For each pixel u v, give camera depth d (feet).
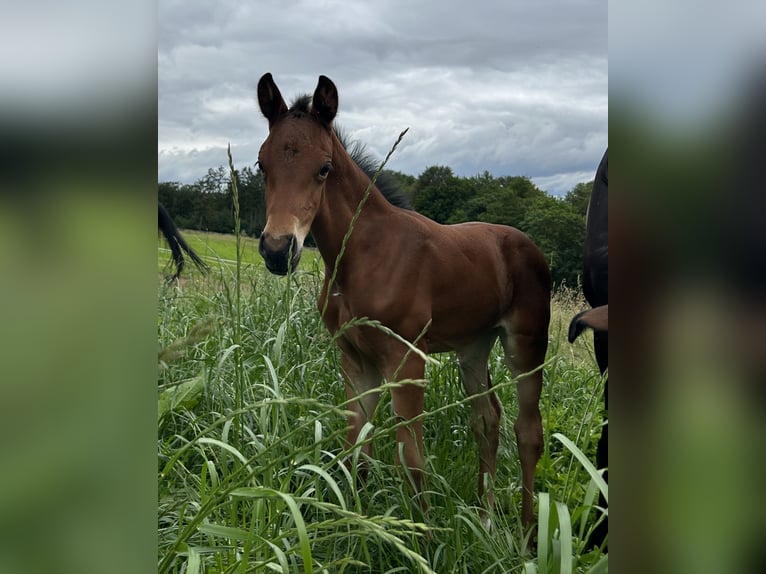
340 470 9.24
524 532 9.29
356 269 10.46
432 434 11.62
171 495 7.02
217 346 11.85
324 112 10.37
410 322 10.51
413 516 8.33
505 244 12.46
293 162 9.93
